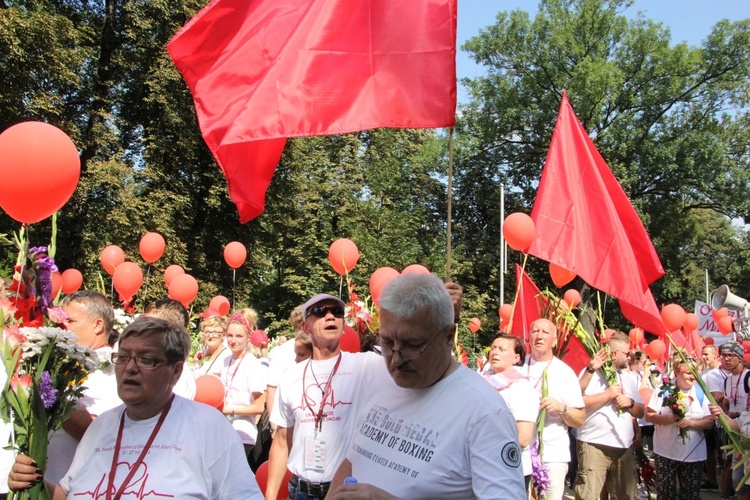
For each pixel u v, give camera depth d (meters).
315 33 4.64
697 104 29.73
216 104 4.86
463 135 33.03
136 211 19.95
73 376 3.22
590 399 6.04
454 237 34.69
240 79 4.89
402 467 2.42
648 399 7.95
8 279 3.87
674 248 31.17
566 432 5.51
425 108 4.62
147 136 22.34
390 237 27.02
